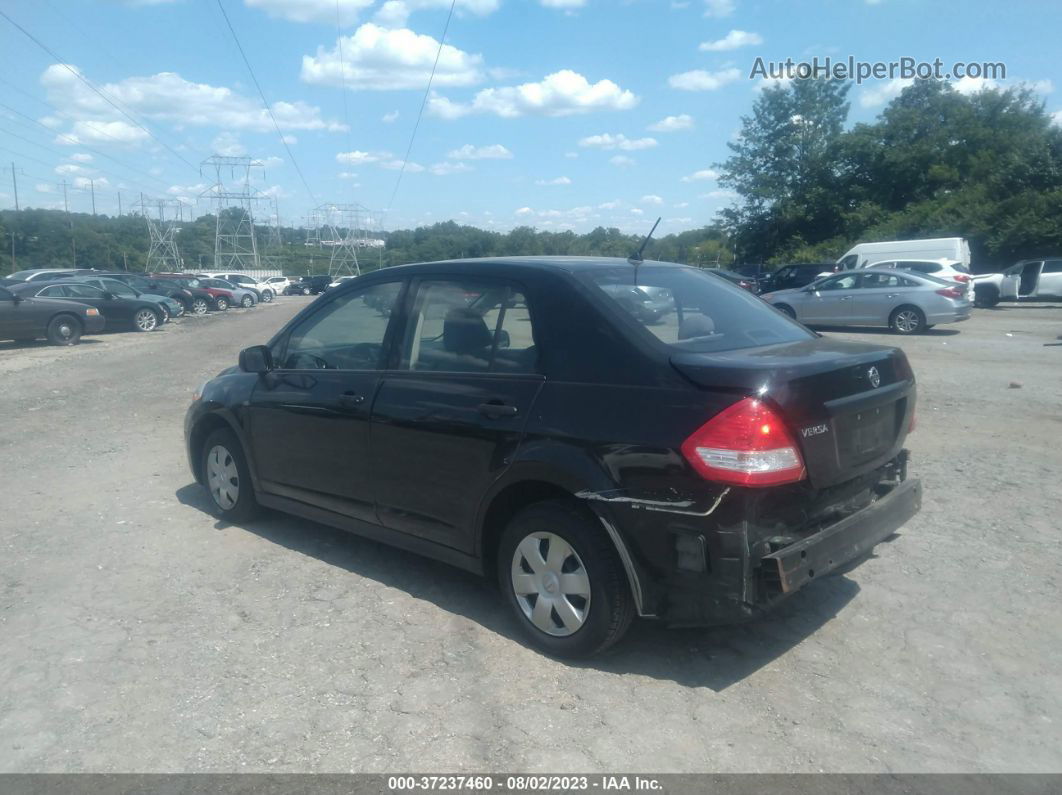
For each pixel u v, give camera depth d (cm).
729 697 375
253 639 439
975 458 767
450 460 440
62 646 435
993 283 3003
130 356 1809
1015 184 4278
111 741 352
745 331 445
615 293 424
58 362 1695
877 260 3041
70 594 500
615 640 394
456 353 456
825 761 329
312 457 527
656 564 366
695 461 352
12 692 391
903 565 516
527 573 419
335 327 534
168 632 449
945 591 479
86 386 1332
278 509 571
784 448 353
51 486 732
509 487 417
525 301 433
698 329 426
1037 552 534
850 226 5119
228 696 385
